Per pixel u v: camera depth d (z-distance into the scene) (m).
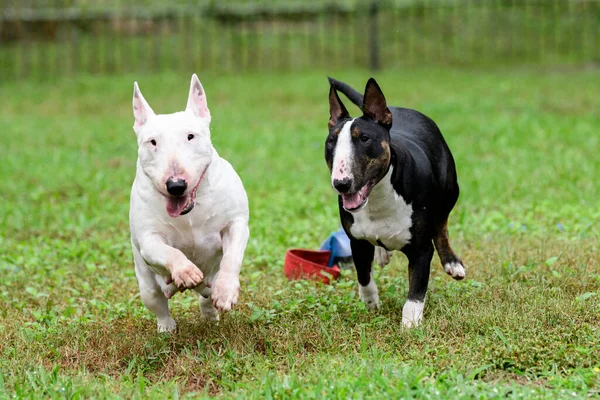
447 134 17.75
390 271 9.82
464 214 11.97
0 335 8.20
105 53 27.11
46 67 26.34
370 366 6.84
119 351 7.62
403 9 28.83
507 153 16.00
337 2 28.30
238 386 6.72
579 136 17.09
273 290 9.37
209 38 27.66
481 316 7.79
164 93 22.97
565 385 6.55
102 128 19.91
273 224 12.30
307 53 26.81
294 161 16.36
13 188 14.84
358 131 7.44
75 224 12.76
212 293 7.12
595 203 12.60
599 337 7.30
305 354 7.36
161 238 7.39
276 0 28.45
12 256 11.09
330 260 10.38
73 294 9.64
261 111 21.11
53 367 7.31
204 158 7.11
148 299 7.88
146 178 7.31
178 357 7.38
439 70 25.05
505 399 6.34
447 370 6.91
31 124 20.45
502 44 27.14
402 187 7.76
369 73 24.73
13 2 28.19
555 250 10.04
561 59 26.09
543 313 7.79
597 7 28.39
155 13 25.98
